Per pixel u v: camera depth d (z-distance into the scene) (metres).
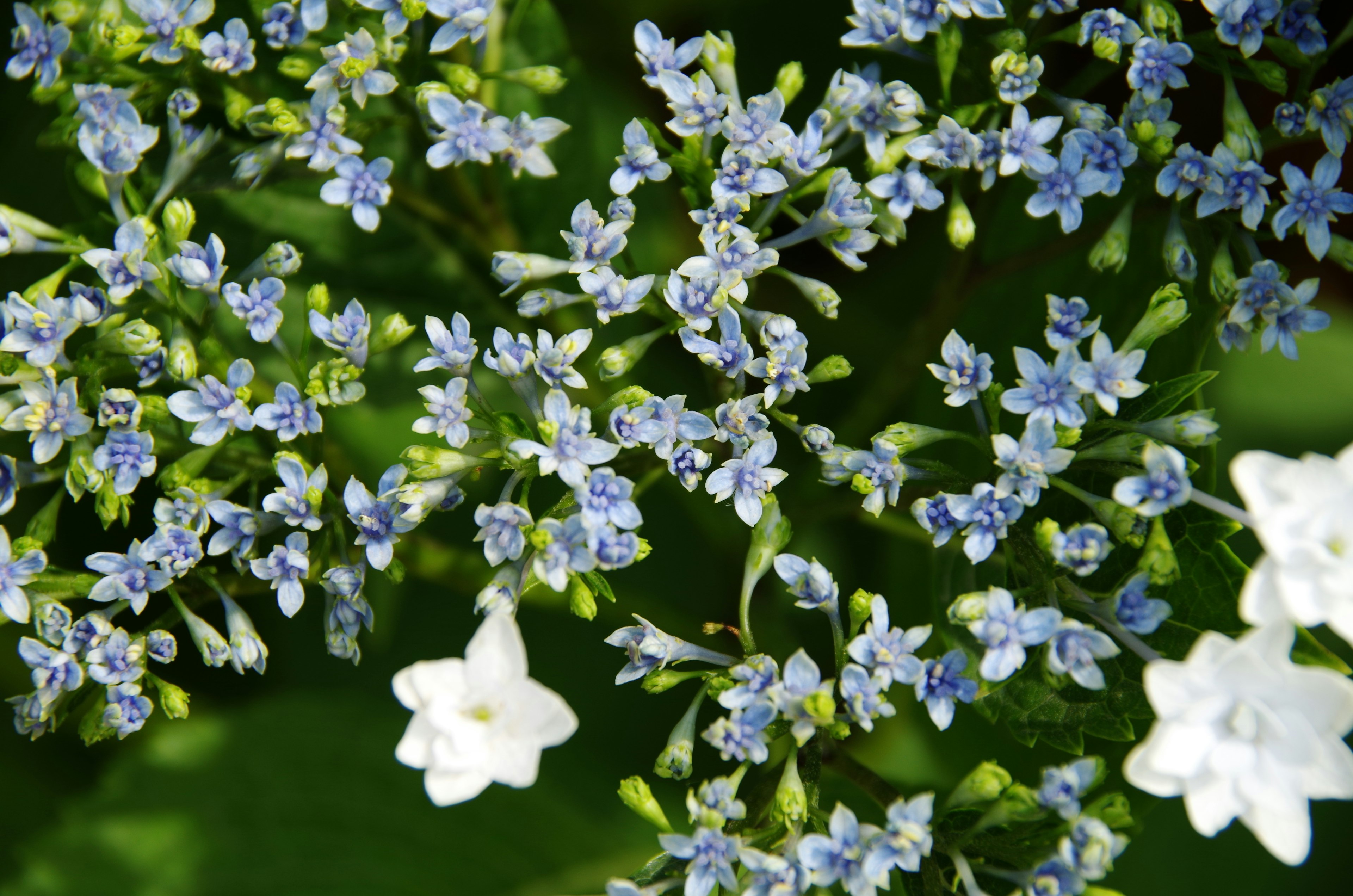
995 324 0.80
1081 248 0.79
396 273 0.83
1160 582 0.71
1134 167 0.74
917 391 0.81
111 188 0.74
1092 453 0.72
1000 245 0.81
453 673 0.70
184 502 0.73
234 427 0.73
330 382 0.72
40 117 0.83
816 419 0.85
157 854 0.80
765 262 0.73
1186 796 0.69
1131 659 0.73
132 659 0.73
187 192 0.76
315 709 0.82
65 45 0.75
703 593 0.85
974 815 0.72
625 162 0.73
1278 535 0.68
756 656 0.72
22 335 0.72
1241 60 0.75
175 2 0.75
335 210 0.82
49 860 0.80
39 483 0.77
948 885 0.72
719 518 0.82
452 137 0.74
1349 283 0.86
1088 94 0.82
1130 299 0.78
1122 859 0.82
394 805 0.81
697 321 0.72
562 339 0.72
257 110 0.74
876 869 0.70
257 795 0.81
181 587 0.75
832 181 0.73
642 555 0.71
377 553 0.72
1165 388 0.73
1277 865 0.82
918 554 0.83
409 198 0.80
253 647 0.73
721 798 0.71
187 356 0.72
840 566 0.84
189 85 0.76
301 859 0.81
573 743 0.83
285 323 0.81
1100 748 0.76
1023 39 0.74
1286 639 0.68
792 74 0.74
